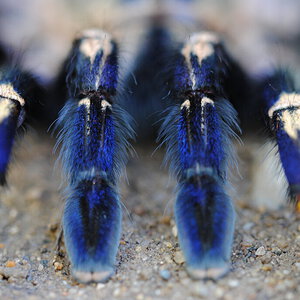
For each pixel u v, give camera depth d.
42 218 0.19
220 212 0.16
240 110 0.19
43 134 0.19
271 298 0.16
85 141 0.17
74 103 0.17
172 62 0.18
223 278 0.17
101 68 0.17
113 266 0.17
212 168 0.17
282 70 0.19
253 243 0.18
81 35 0.18
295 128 0.17
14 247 0.18
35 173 0.21
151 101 0.19
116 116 0.17
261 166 0.19
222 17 0.21
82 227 0.17
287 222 0.19
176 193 0.17
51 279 0.17
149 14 0.20
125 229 0.18
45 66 0.19
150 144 0.19
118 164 0.17
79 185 0.17
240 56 0.20
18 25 0.21
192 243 0.16
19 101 0.17
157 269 0.17
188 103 0.17
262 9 0.22
